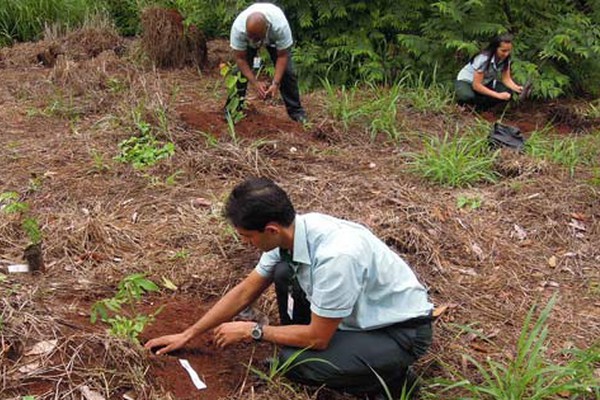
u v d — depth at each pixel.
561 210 5.39
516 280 4.55
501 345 3.90
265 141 6.23
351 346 3.23
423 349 3.31
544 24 8.59
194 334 3.45
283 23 6.39
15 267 4.12
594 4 8.84
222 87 8.30
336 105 7.23
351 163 6.12
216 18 10.32
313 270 3.05
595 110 7.97
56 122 6.95
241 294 3.40
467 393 3.49
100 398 3.11
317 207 5.16
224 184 5.54
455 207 5.35
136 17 11.12
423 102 7.63
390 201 5.26
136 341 3.38
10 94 7.90
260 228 2.95
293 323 3.45
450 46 8.19
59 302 3.82
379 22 8.62
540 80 8.12
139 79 7.63
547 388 3.34
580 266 4.78
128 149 5.98
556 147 6.38
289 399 3.29
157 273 4.24
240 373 3.44
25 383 3.11
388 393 3.25
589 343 3.97
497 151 6.15
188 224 4.84
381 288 3.19
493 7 8.54
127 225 4.80
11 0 10.55
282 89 6.96
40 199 5.11
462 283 4.46
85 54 9.63
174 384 3.29
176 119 6.55
